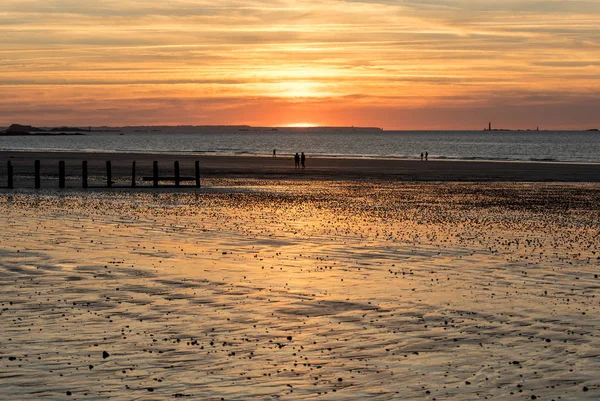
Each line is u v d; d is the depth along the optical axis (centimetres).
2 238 2389
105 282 1717
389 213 3288
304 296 1593
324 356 1165
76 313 1421
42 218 2964
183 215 3141
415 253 2183
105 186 4762
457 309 1481
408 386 1027
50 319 1373
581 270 1925
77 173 6200
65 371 1080
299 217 3098
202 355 1165
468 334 1294
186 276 1802
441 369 1100
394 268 1939
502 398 978
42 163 7856
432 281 1767
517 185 5150
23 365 1106
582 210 3488
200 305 1502
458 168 7356
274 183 5231
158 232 2588
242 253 2159
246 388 1018
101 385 1023
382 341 1249
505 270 1919
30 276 1775
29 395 982
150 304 1504
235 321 1377
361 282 1750
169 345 1217
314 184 5159
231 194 4288
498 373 1080
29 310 1439
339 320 1390
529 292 1647
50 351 1177
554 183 5353
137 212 3244
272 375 1073
